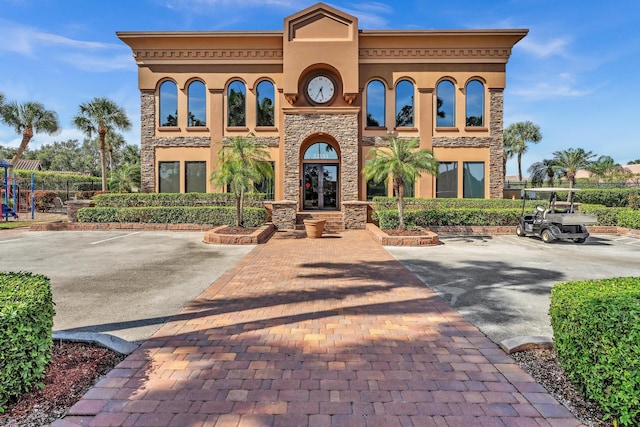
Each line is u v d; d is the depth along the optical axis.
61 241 12.60
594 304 3.02
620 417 2.70
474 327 4.77
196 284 6.95
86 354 3.87
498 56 19.38
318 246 11.84
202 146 19.81
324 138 19.97
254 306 5.60
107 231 15.51
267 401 3.10
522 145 45.81
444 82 19.70
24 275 3.99
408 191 19.75
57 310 5.40
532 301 5.91
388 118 19.58
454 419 2.89
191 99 19.92
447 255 10.16
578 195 22.36
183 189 19.86
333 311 5.37
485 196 19.75
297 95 18.88
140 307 5.55
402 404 3.08
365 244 12.30
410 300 5.93
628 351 2.65
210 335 4.47
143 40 19.36
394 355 3.96
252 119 19.81
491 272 8.01
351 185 18.58
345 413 2.95
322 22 18.81
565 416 2.93
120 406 3.02
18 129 28.33
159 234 14.62
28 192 25.59
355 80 18.66
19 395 3.06
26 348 3.04
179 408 2.99
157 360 3.81
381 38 19.28
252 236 12.14
